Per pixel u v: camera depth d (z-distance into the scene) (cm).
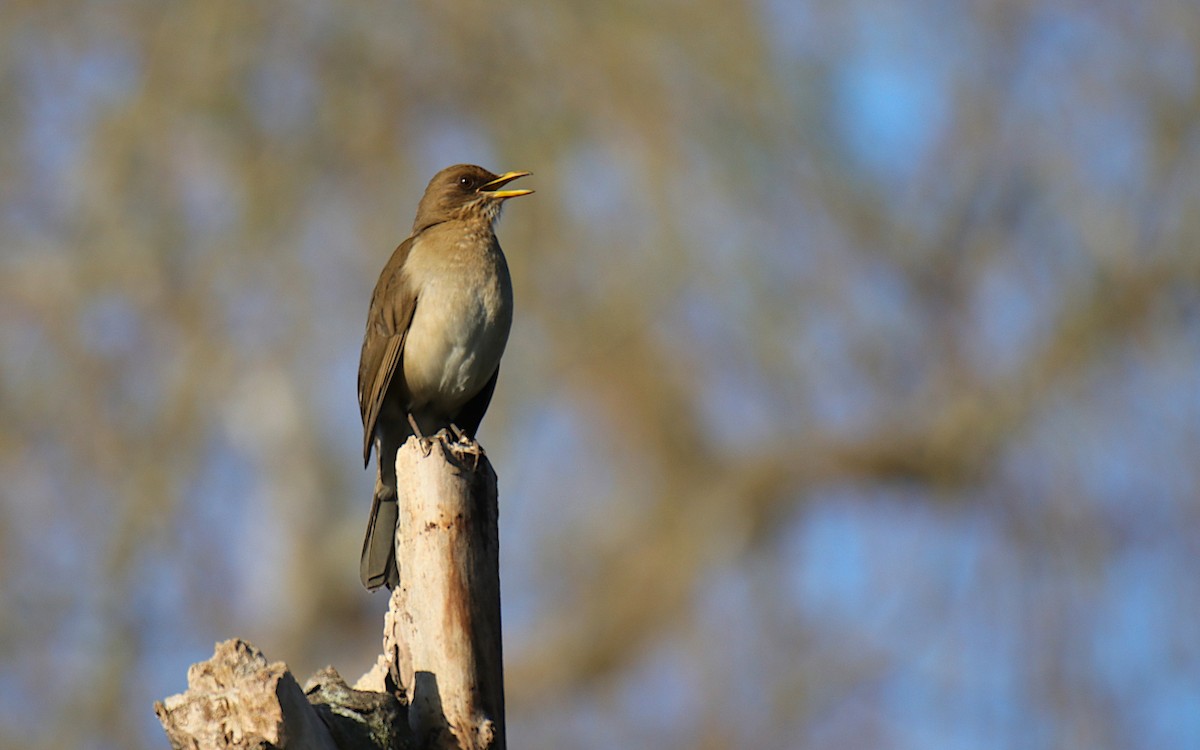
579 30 1750
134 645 1658
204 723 599
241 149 1747
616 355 1795
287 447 1817
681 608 1859
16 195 1766
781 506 1906
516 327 1742
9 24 1759
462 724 674
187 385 1711
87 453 1694
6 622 1619
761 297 1753
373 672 694
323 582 1842
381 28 1745
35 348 1717
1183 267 1747
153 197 1742
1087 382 1791
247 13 1731
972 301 1850
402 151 1752
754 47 1761
